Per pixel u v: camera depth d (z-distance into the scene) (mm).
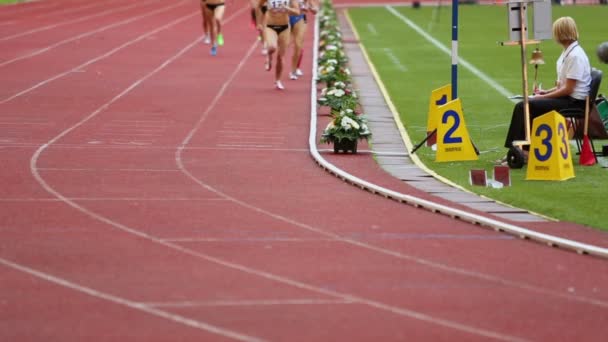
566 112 29234
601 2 118312
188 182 26016
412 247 19812
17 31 74438
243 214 22438
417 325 15156
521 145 28984
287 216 22312
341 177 26969
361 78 52312
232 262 18500
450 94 32562
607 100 31453
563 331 15016
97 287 16859
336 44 61969
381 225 21625
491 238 20688
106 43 67562
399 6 122062
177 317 15359
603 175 27938
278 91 46062
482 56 64125
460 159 30141
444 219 22359
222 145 32000
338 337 14570
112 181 25891
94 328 14828
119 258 18672
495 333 14867
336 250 19484
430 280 17578
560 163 27062
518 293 16906
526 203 24094
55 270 17844
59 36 71562
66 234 20391
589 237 20906
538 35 29297
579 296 16812
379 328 14984
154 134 33781
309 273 17844
